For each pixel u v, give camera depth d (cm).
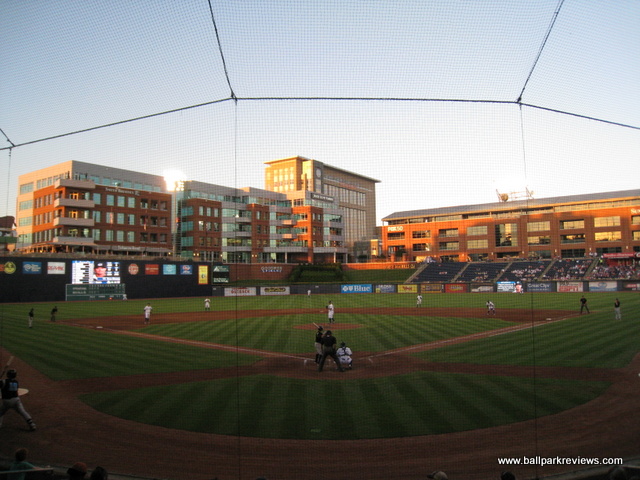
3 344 2311
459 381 1484
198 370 1705
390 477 851
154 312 4297
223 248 7531
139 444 1010
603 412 1173
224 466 902
